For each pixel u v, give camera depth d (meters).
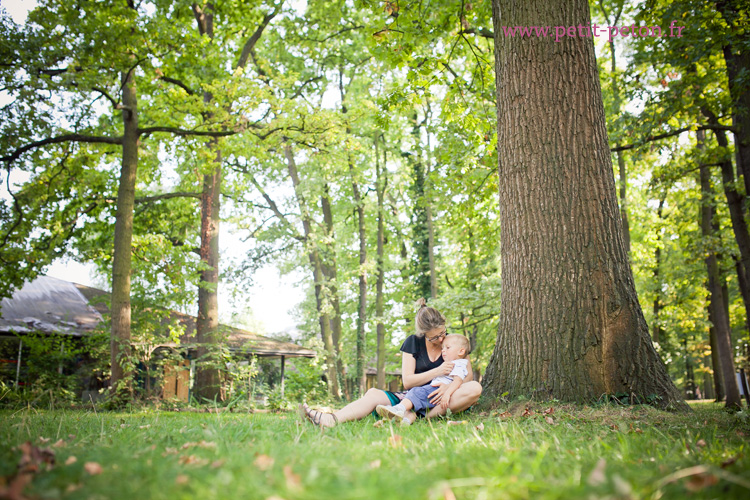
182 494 1.41
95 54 11.14
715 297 16.14
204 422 4.13
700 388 38.88
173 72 13.69
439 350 5.15
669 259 23.36
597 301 5.33
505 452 2.20
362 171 24.73
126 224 12.66
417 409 4.63
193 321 22.70
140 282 15.77
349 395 27.05
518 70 5.90
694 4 9.48
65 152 13.66
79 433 3.36
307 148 15.18
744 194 12.60
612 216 5.57
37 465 1.89
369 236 28.20
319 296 22.78
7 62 10.74
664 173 14.48
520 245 5.69
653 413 4.52
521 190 5.75
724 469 1.83
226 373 15.79
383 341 23.16
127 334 12.36
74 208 14.94
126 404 11.58
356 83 23.23
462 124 10.16
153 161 16.28
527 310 5.54
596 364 5.20
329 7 17.45
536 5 5.86
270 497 1.31
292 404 15.46
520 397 5.23
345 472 1.69
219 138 14.41
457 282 26.28
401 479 1.62
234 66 18.47
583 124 5.66
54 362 15.26
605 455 2.32
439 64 8.72
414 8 8.01
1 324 16.92
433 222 23.86
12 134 11.43
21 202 13.56
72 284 22.28
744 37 9.36
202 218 17.42
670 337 26.95
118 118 17.77
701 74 12.02
